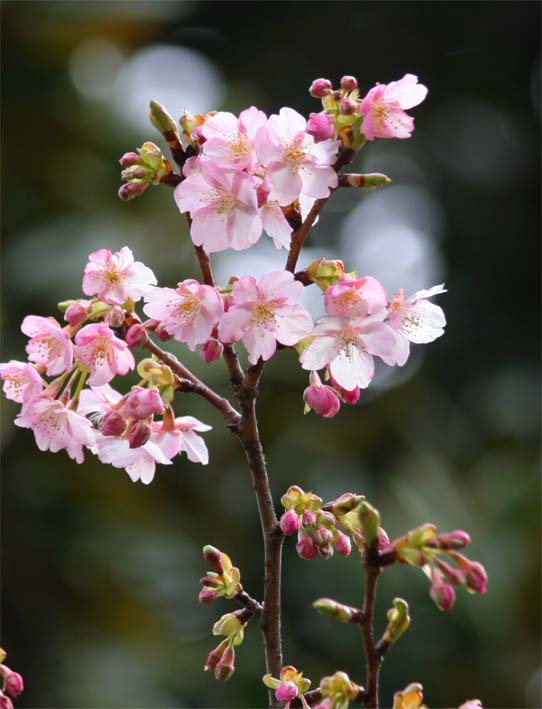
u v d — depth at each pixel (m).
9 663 8.38
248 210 2.44
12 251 9.13
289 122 2.41
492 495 8.68
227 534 9.08
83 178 9.68
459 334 14.80
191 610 8.85
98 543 8.73
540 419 12.26
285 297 2.37
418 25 16.03
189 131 2.54
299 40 15.99
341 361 2.49
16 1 10.06
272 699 2.43
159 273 8.77
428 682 7.92
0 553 8.57
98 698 7.89
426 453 9.55
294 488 2.48
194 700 8.22
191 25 15.76
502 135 16.20
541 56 16.25
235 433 2.48
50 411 2.57
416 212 15.74
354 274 2.48
